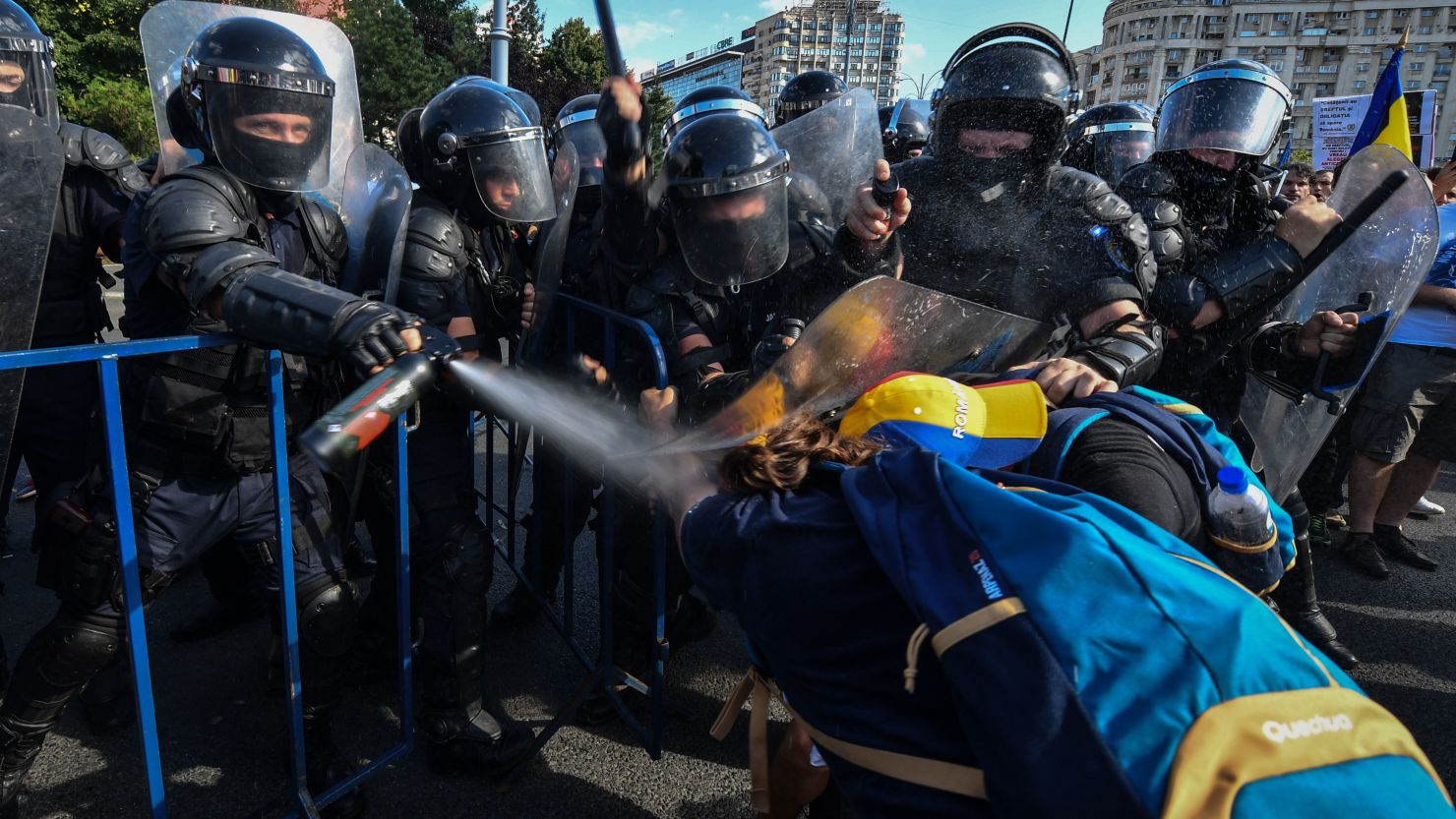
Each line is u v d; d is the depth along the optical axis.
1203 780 0.64
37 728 1.69
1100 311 1.64
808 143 2.21
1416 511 4.08
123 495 1.35
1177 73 89.94
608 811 2.01
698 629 2.67
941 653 0.79
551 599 2.81
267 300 1.32
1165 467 1.19
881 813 0.90
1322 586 3.30
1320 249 1.90
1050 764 0.68
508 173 1.99
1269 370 2.00
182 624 2.64
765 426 1.23
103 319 2.51
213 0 2.64
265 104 1.50
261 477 1.68
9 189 1.46
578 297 2.40
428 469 1.98
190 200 1.44
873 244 1.68
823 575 0.95
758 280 1.88
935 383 1.22
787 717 2.41
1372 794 0.62
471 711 2.04
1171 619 0.73
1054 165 1.74
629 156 1.83
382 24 16.92
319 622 1.76
